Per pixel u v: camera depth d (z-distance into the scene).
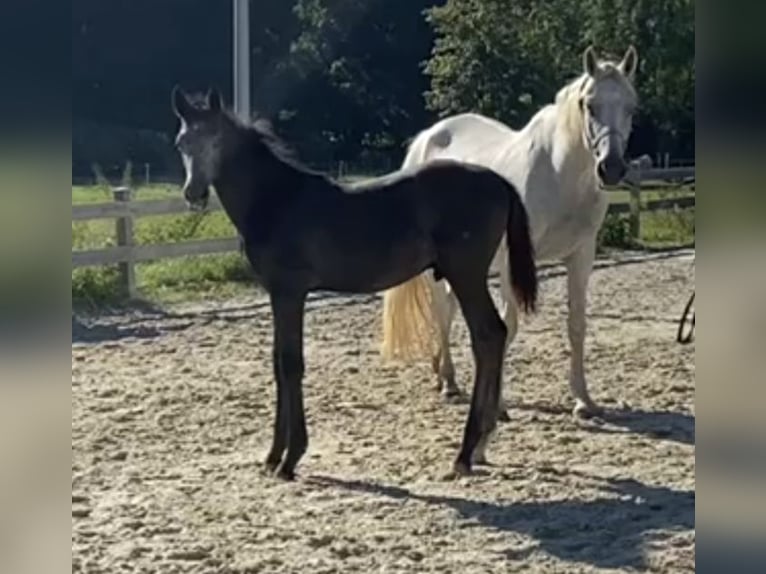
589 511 5.45
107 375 8.39
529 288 6.00
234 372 8.53
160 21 47.16
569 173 6.83
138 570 4.58
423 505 5.52
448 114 27.81
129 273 11.79
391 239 5.81
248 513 5.36
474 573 4.60
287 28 50.31
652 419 7.26
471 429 5.97
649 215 19.48
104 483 5.82
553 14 26.56
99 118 46.03
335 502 5.56
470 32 27.02
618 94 6.44
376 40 48.50
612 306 12.02
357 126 48.34
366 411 7.41
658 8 24.38
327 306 11.87
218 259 13.49
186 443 6.62
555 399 7.80
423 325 7.30
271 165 5.95
